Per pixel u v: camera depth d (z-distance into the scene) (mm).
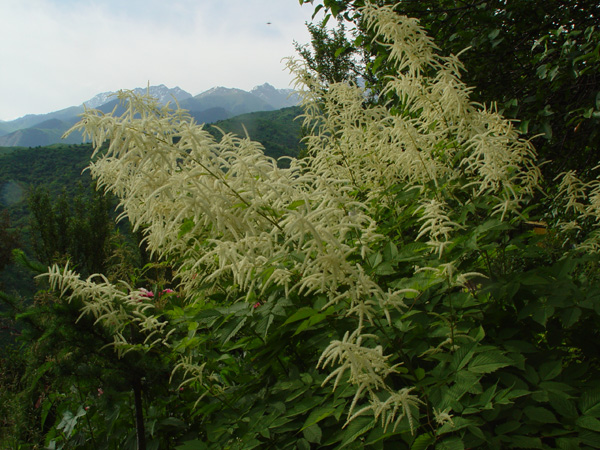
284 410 1706
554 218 3668
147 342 2682
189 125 2045
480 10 4336
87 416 2785
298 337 2059
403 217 2422
